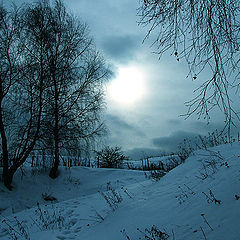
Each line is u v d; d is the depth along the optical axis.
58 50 13.28
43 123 11.81
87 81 13.87
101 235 4.31
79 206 7.61
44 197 11.33
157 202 4.81
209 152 6.79
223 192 3.54
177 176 6.22
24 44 11.62
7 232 5.89
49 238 4.68
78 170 15.52
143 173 15.45
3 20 10.97
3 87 10.95
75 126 13.09
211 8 2.68
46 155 13.12
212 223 2.96
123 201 6.21
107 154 22.91
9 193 10.52
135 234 3.74
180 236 3.04
